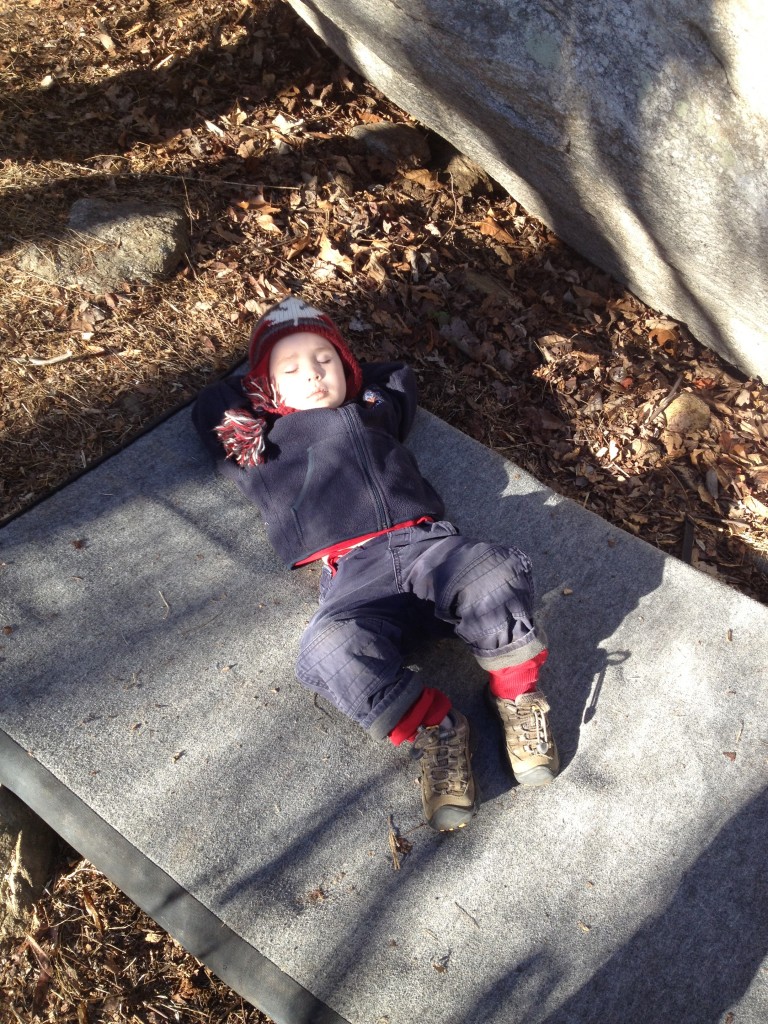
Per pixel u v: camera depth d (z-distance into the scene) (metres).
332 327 1.67
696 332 2.20
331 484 1.56
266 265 2.14
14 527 1.62
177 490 1.70
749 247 1.71
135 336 1.94
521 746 1.40
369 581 1.48
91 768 1.39
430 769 1.37
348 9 1.90
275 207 2.27
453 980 1.27
